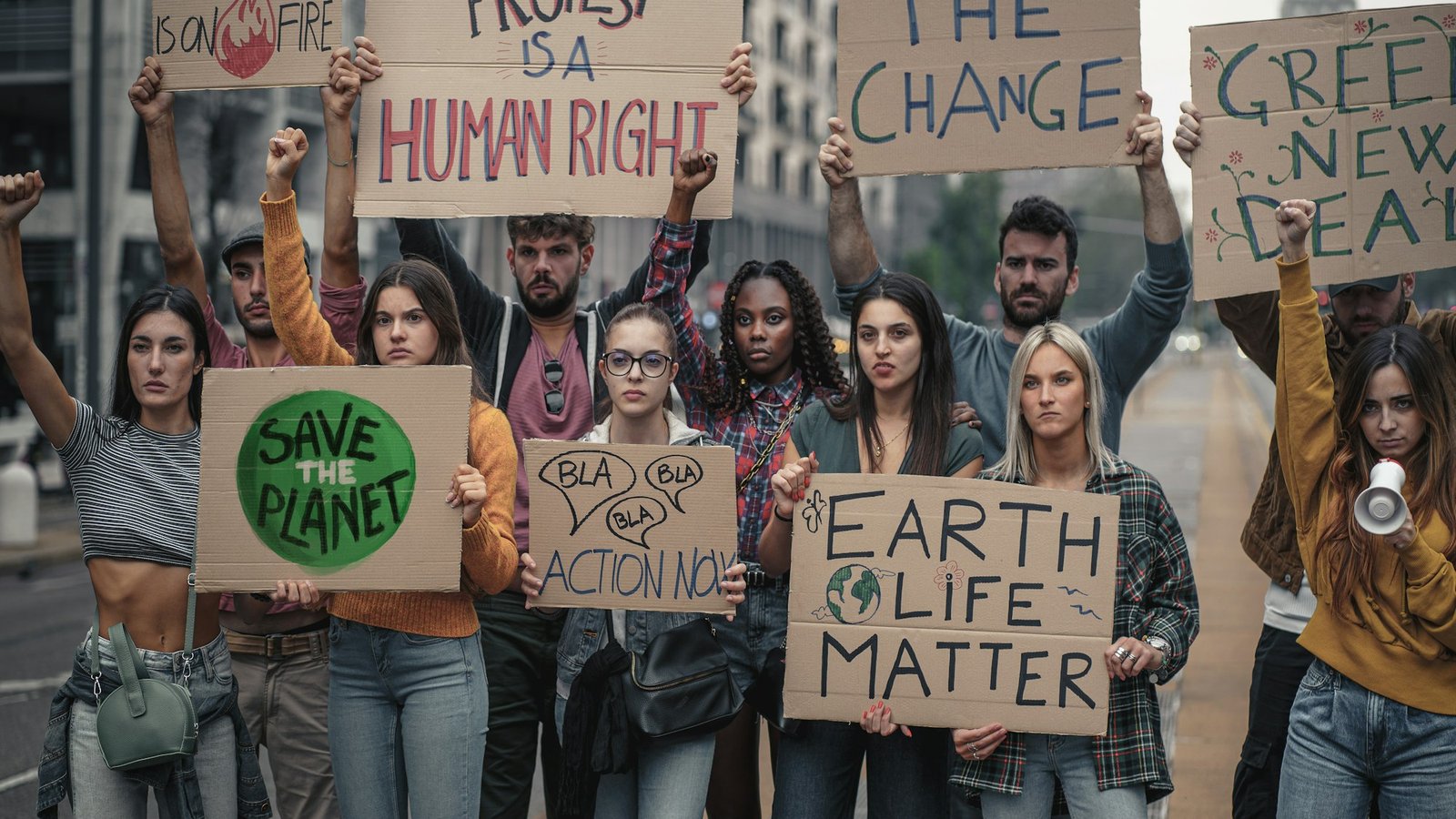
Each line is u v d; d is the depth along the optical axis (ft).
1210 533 42.98
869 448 12.48
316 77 13.55
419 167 13.62
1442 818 10.68
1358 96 12.53
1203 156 12.77
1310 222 11.14
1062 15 13.08
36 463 62.03
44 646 31.09
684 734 11.56
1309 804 11.16
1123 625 11.35
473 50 13.60
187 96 76.64
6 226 11.29
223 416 11.54
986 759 11.48
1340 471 11.10
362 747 11.84
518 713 13.87
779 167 180.04
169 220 13.97
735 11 13.44
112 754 11.11
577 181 13.61
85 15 75.31
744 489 13.41
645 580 11.92
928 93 13.34
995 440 14.34
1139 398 128.67
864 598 11.55
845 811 12.45
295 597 11.41
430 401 11.47
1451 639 10.48
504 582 11.80
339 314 13.85
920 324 12.26
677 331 13.91
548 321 14.79
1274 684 13.11
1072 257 14.57
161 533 11.66
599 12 13.55
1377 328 12.84
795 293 13.92
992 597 11.35
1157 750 11.32
